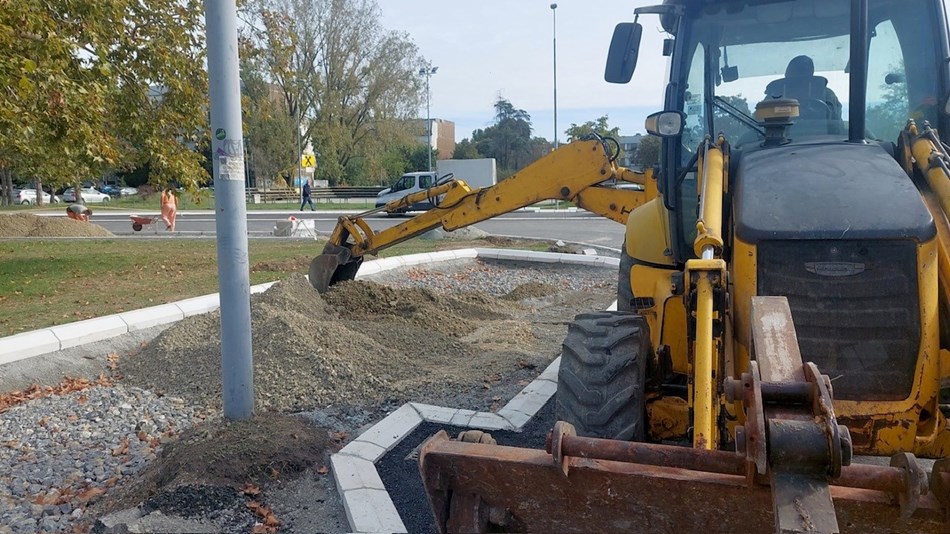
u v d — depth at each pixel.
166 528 3.77
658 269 4.54
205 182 13.12
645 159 16.36
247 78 34.69
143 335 7.67
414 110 47.56
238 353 5.19
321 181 55.38
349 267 9.59
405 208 9.04
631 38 4.91
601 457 2.58
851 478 2.30
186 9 12.06
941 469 2.39
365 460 4.69
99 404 5.96
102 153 10.27
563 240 19.34
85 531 4.03
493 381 6.56
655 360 4.06
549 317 9.88
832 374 3.18
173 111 12.31
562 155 7.62
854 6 3.87
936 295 3.13
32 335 6.85
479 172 39.06
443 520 2.88
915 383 3.13
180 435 5.16
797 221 3.25
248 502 4.22
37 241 17.84
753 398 2.25
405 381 6.51
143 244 17.03
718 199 3.53
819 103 4.38
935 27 4.15
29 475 4.77
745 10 4.65
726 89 4.66
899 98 4.21
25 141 10.52
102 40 10.43
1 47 8.34
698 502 2.60
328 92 44.78
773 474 2.22
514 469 2.75
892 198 3.25
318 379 6.27
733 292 3.36
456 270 13.72
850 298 3.17
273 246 16.50
